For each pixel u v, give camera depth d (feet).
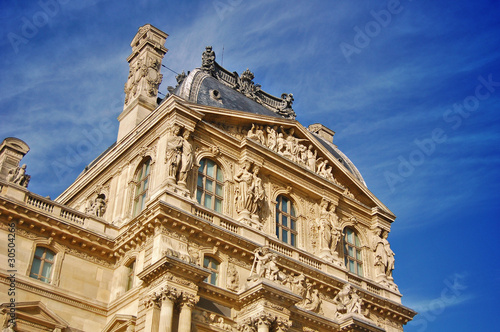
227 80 215.51
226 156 180.65
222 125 185.06
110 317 158.51
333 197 198.80
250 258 166.61
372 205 212.64
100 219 169.27
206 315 150.92
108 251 166.61
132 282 160.04
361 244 205.46
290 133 199.41
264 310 150.82
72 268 160.04
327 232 190.49
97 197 186.70
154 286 144.97
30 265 153.17
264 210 181.27
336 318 173.27
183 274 145.48
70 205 209.67
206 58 211.61
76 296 157.17
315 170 200.03
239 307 157.28
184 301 143.74
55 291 154.20
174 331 140.67
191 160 167.22
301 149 199.00
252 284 155.53
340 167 205.98
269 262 160.66
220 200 174.60
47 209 161.89
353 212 206.69
